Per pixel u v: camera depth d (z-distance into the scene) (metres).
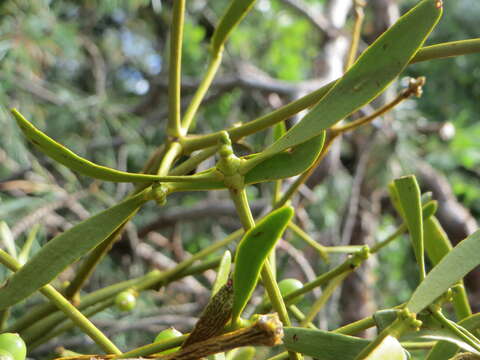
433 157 1.42
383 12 1.25
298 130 0.22
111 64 1.79
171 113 0.29
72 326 0.37
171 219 1.25
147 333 1.15
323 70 1.18
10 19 1.17
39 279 0.23
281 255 1.06
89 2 1.49
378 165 1.18
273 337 0.19
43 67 1.41
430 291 0.22
